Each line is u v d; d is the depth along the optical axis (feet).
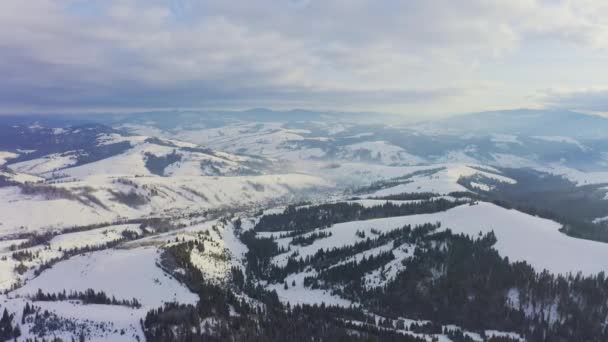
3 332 527.81
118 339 532.73
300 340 577.02
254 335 570.46
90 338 527.81
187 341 537.24
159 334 540.93
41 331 538.88
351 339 582.76
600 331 620.49
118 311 619.67
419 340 595.88
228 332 567.59
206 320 596.29
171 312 597.52
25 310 586.04
